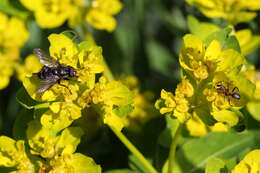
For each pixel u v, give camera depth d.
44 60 0.23
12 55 0.26
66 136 0.22
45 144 0.22
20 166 0.22
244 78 0.22
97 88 0.22
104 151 0.26
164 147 0.24
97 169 0.22
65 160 0.22
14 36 0.26
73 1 0.25
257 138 0.24
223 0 0.25
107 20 0.26
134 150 0.23
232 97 0.22
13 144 0.23
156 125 0.25
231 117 0.22
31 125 0.23
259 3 0.25
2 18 0.26
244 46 0.25
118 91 0.23
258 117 0.24
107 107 0.22
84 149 0.26
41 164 0.22
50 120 0.22
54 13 0.25
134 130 0.25
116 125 0.23
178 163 0.24
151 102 0.26
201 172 0.24
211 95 0.22
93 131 0.25
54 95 0.22
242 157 0.24
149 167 0.23
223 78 0.22
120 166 0.26
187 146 0.24
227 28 0.23
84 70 0.22
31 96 0.22
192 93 0.22
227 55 0.22
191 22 0.25
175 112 0.22
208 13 0.25
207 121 0.22
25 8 0.26
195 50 0.22
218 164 0.22
